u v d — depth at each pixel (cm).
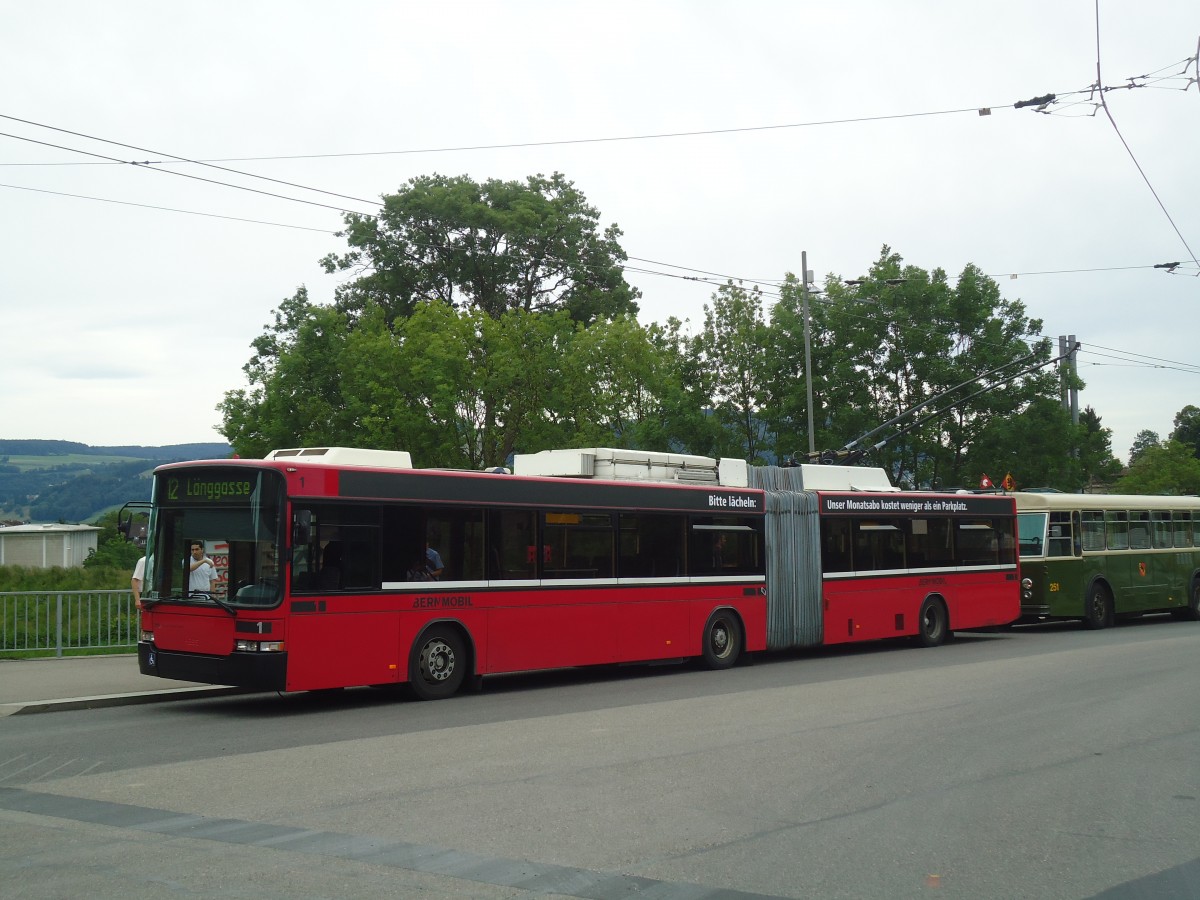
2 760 1017
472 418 3750
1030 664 1914
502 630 1583
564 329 3947
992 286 4012
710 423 3822
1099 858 710
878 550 2250
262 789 888
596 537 1738
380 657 1432
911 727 1223
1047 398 3934
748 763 1009
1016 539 2569
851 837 752
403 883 633
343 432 3822
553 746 1097
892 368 3906
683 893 625
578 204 5125
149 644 1415
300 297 4656
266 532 1345
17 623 1858
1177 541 3053
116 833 744
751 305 4084
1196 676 1711
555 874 657
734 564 1966
